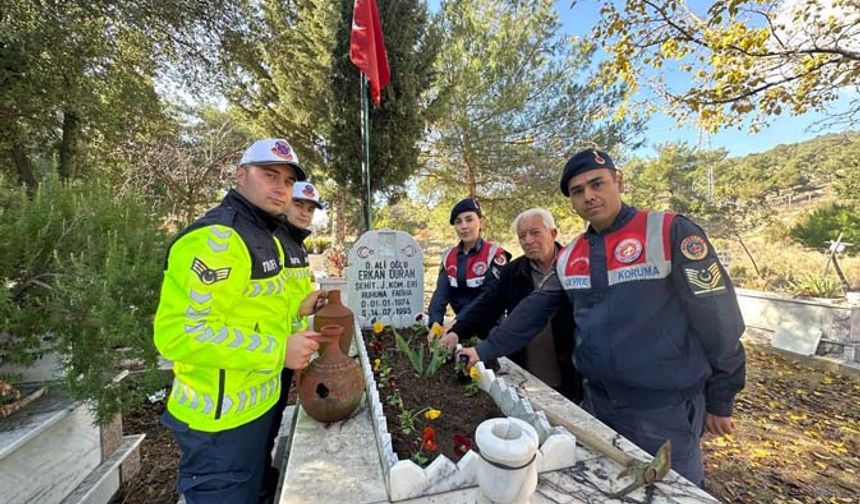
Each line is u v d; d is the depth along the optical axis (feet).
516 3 32.53
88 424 7.10
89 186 8.41
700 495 4.07
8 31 17.03
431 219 46.21
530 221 8.20
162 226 10.07
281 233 6.07
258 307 4.78
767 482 8.91
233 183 30.32
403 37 26.48
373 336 9.80
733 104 15.42
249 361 4.28
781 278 28.04
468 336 8.59
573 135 33.45
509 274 8.72
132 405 6.79
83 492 6.75
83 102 20.63
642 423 5.32
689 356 5.22
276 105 36.35
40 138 22.09
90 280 6.03
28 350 6.21
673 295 5.25
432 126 34.81
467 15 32.50
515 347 6.54
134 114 24.64
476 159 35.01
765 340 19.94
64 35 19.27
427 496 3.97
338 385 5.36
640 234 5.39
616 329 5.33
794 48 14.03
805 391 14.15
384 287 11.24
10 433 5.47
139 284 6.56
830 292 20.26
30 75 18.78
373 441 5.04
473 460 4.13
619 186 5.75
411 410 5.65
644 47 16.29
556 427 4.86
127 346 6.72
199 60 26.48
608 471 4.44
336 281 20.48
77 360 6.12
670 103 17.37
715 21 13.82
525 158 34.06
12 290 5.97
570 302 6.35
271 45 29.91
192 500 4.72
